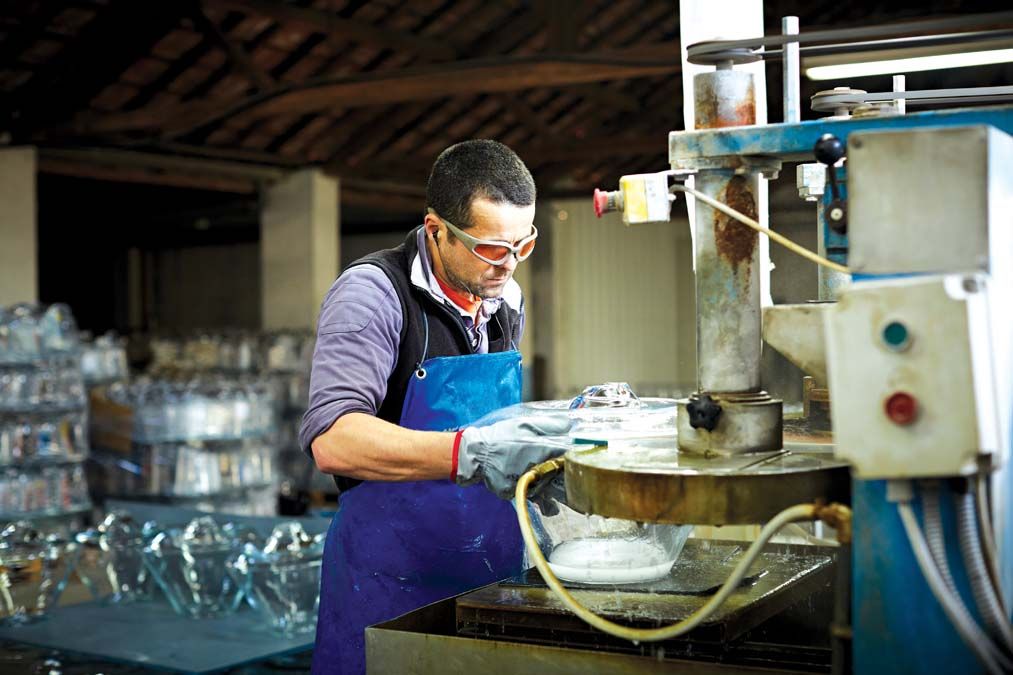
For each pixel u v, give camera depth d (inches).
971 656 46.2
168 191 575.8
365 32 369.7
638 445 60.3
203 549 145.0
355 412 73.5
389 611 83.9
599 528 65.2
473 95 458.6
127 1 332.2
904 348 42.7
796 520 49.2
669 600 60.3
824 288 77.5
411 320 81.6
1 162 357.1
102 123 350.3
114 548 153.8
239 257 647.1
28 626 140.3
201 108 333.1
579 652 56.0
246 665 122.5
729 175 55.9
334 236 466.0
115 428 261.1
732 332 56.2
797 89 72.2
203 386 271.4
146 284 681.6
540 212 603.2
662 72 281.9
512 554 86.3
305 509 203.6
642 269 692.1
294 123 437.1
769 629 67.2
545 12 291.6
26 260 363.6
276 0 342.3
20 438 236.8
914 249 45.8
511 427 65.5
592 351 644.7
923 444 42.8
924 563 44.7
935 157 45.3
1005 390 45.3
